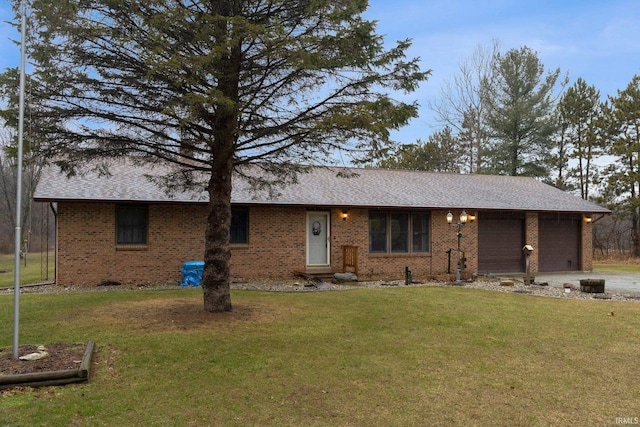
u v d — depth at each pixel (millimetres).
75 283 13266
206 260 8945
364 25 6980
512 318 9445
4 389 4934
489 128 34344
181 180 10469
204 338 7133
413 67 7746
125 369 5715
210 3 7297
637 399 5207
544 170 33062
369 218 17250
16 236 5691
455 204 18281
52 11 6703
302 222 16141
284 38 6754
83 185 13852
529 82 32594
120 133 8406
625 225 36438
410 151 8133
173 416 4484
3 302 10047
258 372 5805
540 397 5230
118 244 13789
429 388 5441
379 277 16906
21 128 5652
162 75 7227
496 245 19422
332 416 4605
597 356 6852
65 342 6633
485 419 4617
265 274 15609
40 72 7242
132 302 10008
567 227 21047
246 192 15516
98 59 7469
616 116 30719
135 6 6867
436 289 13422
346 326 8430
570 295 12992
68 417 4363
